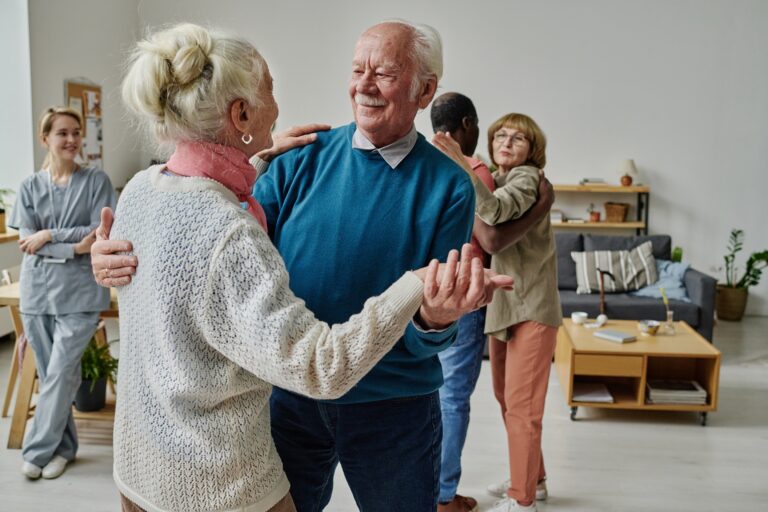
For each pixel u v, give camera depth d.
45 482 3.19
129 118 1.28
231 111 1.22
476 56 6.98
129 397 1.28
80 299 3.29
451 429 2.78
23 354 3.65
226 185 1.25
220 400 1.21
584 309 5.41
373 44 1.58
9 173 5.45
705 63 6.81
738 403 4.45
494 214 2.47
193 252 1.14
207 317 1.14
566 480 3.35
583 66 6.90
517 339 2.78
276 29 7.14
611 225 6.77
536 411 2.79
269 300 1.11
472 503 2.97
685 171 6.94
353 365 1.11
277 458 1.35
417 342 1.49
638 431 3.97
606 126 6.95
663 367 4.41
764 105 6.80
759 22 6.72
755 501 3.18
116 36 6.77
